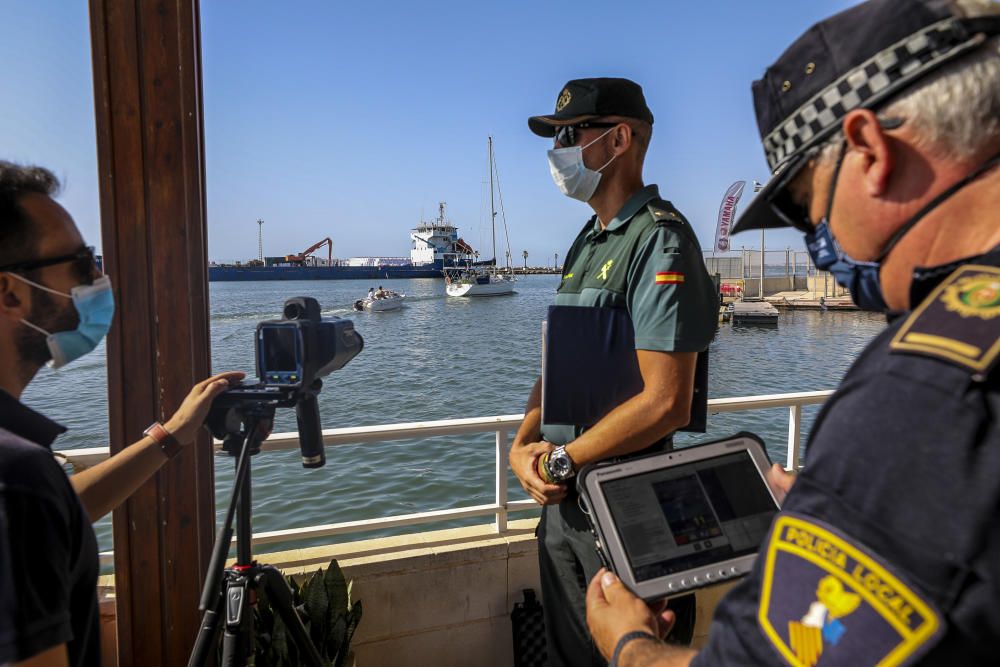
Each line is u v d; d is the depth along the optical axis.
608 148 1.92
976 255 0.70
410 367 22.62
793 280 43.78
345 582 2.24
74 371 20.03
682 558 1.19
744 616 0.73
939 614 0.59
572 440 1.88
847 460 0.67
